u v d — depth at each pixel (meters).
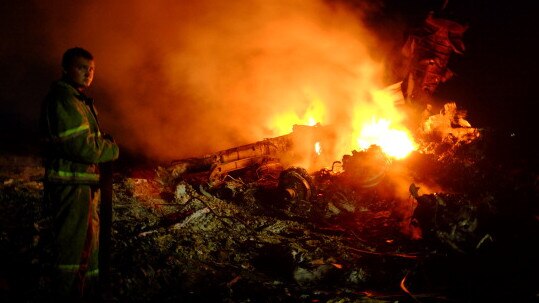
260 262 4.48
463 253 4.51
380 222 6.21
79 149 2.62
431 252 4.69
